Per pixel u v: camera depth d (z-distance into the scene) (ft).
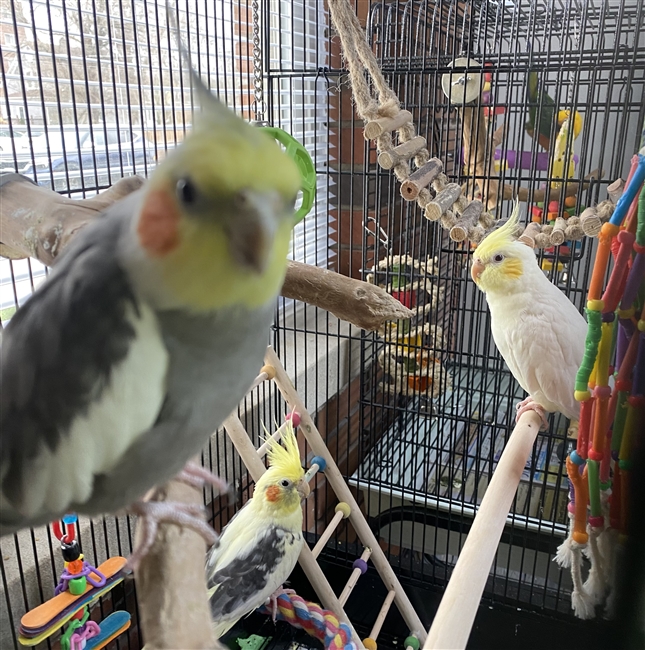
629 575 3.86
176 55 6.17
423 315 7.47
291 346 7.89
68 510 2.24
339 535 8.41
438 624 2.53
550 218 7.24
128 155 5.73
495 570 7.27
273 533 5.11
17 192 3.06
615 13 6.84
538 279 5.23
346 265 9.02
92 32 5.13
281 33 7.02
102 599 5.06
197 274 1.81
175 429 2.14
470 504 7.42
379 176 6.91
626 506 3.95
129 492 2.24
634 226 3.50
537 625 6.65
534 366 5.08
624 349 3.92
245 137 1.79
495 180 7.39
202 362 2.03
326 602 5.70
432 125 7.78
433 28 7.22
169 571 2.24
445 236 8.52
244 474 6.98
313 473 5.71
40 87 4.11
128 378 1.88
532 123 7.36
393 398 8.84
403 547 8.15
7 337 2.05
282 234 1.93
